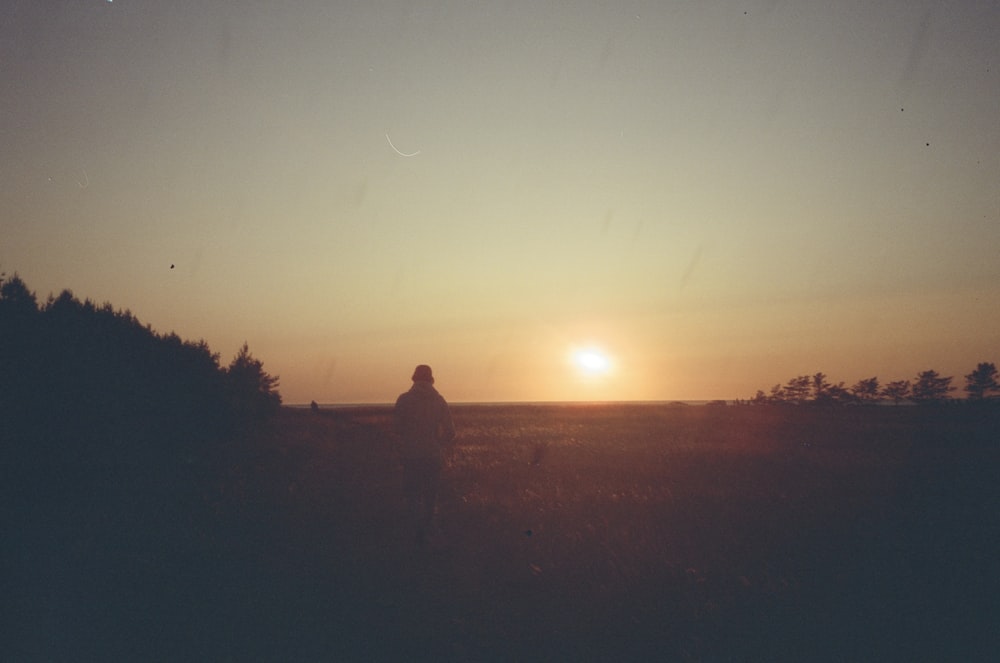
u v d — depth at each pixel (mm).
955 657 5297
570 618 6180
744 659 5273
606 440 26922
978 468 17328
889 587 6996
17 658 5242
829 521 10344
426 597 6809
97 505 11617
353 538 9414
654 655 5352
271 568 7824
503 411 66375
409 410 9688
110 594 6805
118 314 19984
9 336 14742
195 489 13375
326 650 5445
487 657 5316
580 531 9672
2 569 7605
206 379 21828
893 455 20906
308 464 17922
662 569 7660
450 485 14438
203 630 5863
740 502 12094
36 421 14117
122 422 16516
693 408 63969
